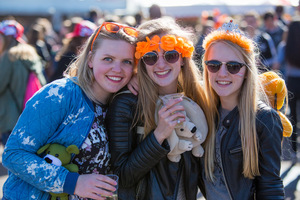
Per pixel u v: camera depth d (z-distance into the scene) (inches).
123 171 81.1
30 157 73.6
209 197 87.4
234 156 82.1
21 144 74.1
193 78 89.7
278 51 279.6
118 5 507.2
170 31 85.2
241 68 81.5
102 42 80.7
